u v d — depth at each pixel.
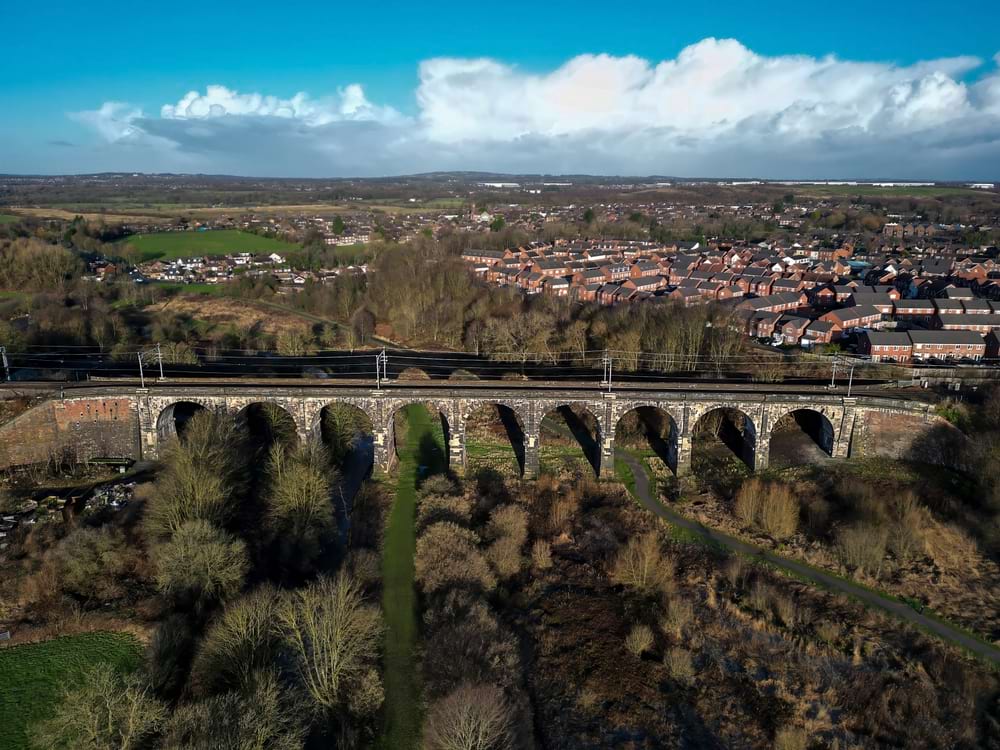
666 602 77.38
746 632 72.81
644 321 158.88
